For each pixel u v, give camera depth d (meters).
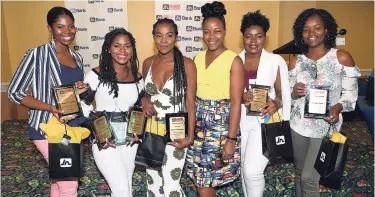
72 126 1.97
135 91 1.93
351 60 1.95
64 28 1.91
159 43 1.86
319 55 2.01
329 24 1.97
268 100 2.01
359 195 2.80
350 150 3.25
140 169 2.83
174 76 1.90
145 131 1.97
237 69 1.89
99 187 2.65
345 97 1.96
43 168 3.00
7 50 4.80
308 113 1.98
